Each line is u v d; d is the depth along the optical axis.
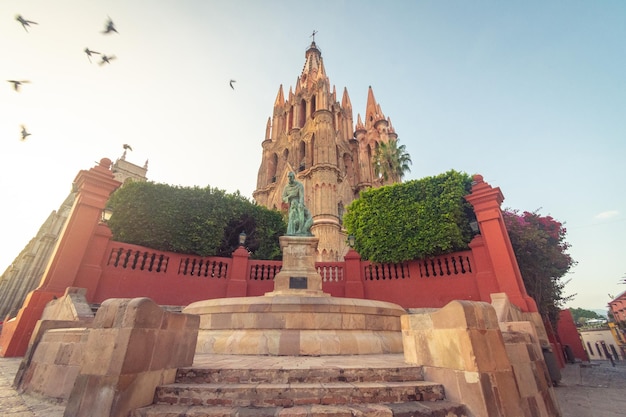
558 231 15.66
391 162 35.69
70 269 10.05
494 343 3.78
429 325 4.46
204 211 15.42
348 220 16.75
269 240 18.88
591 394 6.37
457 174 13.31
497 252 10.73
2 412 3.74
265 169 49.94
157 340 3.91
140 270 12.21
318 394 3.66
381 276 13.91
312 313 7.26
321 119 43.09
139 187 14.25
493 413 3.31
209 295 13.45
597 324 50.53
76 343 4.63
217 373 4.21
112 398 3.13
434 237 12.22
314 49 62.16
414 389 3.82
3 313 29.61
